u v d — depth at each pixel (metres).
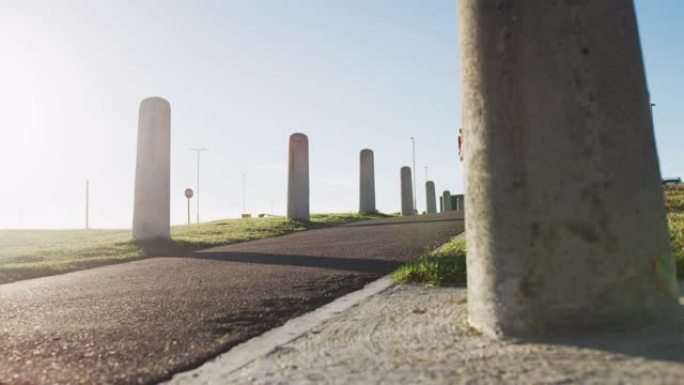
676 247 6.63
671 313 3.52
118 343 4.17
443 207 38.31
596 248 3.43
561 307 3.43
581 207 3.44
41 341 4.33
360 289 6.11
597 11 3.57
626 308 3.42
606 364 2.90
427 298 5.14
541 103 3.51
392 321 4.27
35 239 20.98
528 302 3.47
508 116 3.57
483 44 3.68
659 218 3.56
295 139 21.12
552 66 3.51
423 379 2.87
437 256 7.23
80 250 12.94
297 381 3.02
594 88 3.50
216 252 11.74
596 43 3.54
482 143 3.67
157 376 3.37
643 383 2.61
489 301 3.61
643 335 3.36
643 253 3.47
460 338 3.60
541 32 3.54
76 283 7.98
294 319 4.72
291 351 3.68
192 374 3.38
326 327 4.28
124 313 5.36
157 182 14.42
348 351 3.53
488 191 3.62
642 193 3.51
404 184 28.92
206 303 5.65
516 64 3.56
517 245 3.50
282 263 8.88
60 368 3.58
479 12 3.72
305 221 20.58
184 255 11.58
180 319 4.93
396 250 9.75
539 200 3.48
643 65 3.68
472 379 2.81
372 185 26.73
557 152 3.47
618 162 3.48
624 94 3.55
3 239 21.25
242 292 6.22
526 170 3.51
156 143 14.46
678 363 2.86
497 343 3.42
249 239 15.44
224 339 4.16
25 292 7.27
